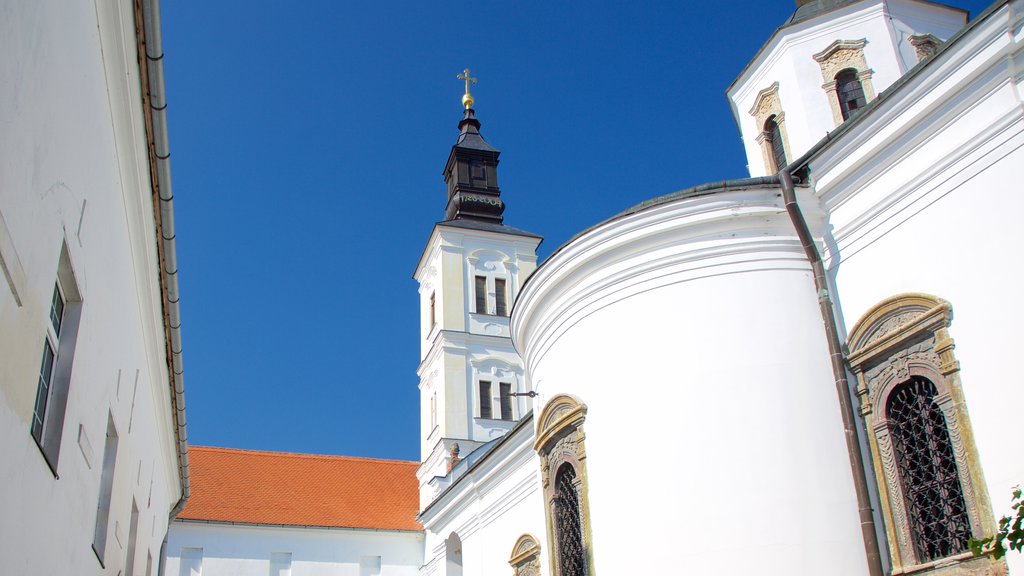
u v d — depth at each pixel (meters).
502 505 25.22
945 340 12.13
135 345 13.40
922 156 13.15
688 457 14.37
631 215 16.02
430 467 39.03
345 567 38.50
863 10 20.02
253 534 38.00
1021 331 11.22
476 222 43.81
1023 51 11.69
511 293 42.03
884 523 12.78
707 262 15.44
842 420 13.74
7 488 6.51
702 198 15.47
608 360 16.00
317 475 43.75
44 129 6.69
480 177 45.44
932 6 20.53
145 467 16.55
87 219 8.62
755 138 21.08
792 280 14.96
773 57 20.78
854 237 14.16
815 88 19.81
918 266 12.89
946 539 11.97
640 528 14.56
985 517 11.22
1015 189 11.62
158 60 9.58
